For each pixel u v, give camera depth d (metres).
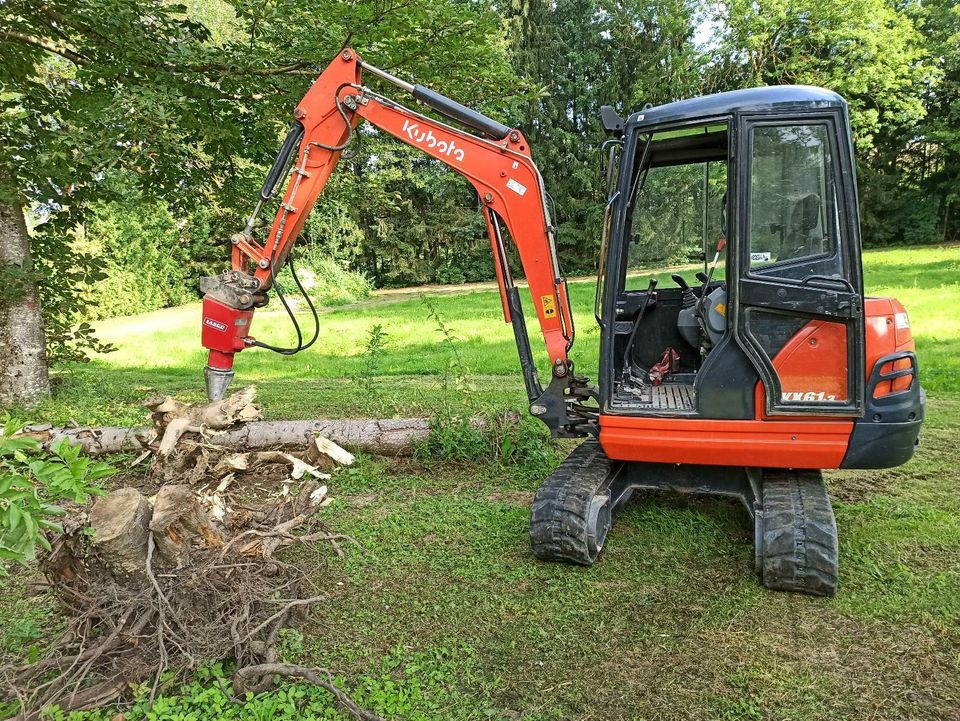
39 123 7.91
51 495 1.93
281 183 5.27
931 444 6.09
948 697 2.77
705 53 30.27
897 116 29.20
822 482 3.86
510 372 9.95
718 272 4.71
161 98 6.35
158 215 25.17
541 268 4.27
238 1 6.73
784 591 3.61
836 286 3.45
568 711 2.76
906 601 3.49
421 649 3.19
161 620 2.88
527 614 3.47
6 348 7.63
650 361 4.86
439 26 6.91
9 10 6.82
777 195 3.51
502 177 4.28
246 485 5.50
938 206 31.20
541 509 3.90
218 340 4.63
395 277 34.62
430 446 5.91
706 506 4.84
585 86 31.61
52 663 2.86
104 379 9.53
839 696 2.80
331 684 2.74
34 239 8.22
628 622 3.37
